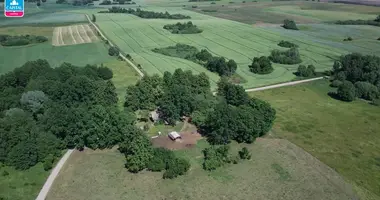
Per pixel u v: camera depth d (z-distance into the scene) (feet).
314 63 618.44
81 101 404.77
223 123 345.10
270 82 523.29
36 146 322.75
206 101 403.95
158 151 323.57
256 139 365.40
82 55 645.92
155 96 415.23
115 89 463.42
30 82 417.08
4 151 318.45
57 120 342.64
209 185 294.05
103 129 341.00
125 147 332.39
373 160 334.24
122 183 295.89
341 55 645.51
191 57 628.69
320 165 323.16
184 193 284.61
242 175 306.96
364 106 450.71
